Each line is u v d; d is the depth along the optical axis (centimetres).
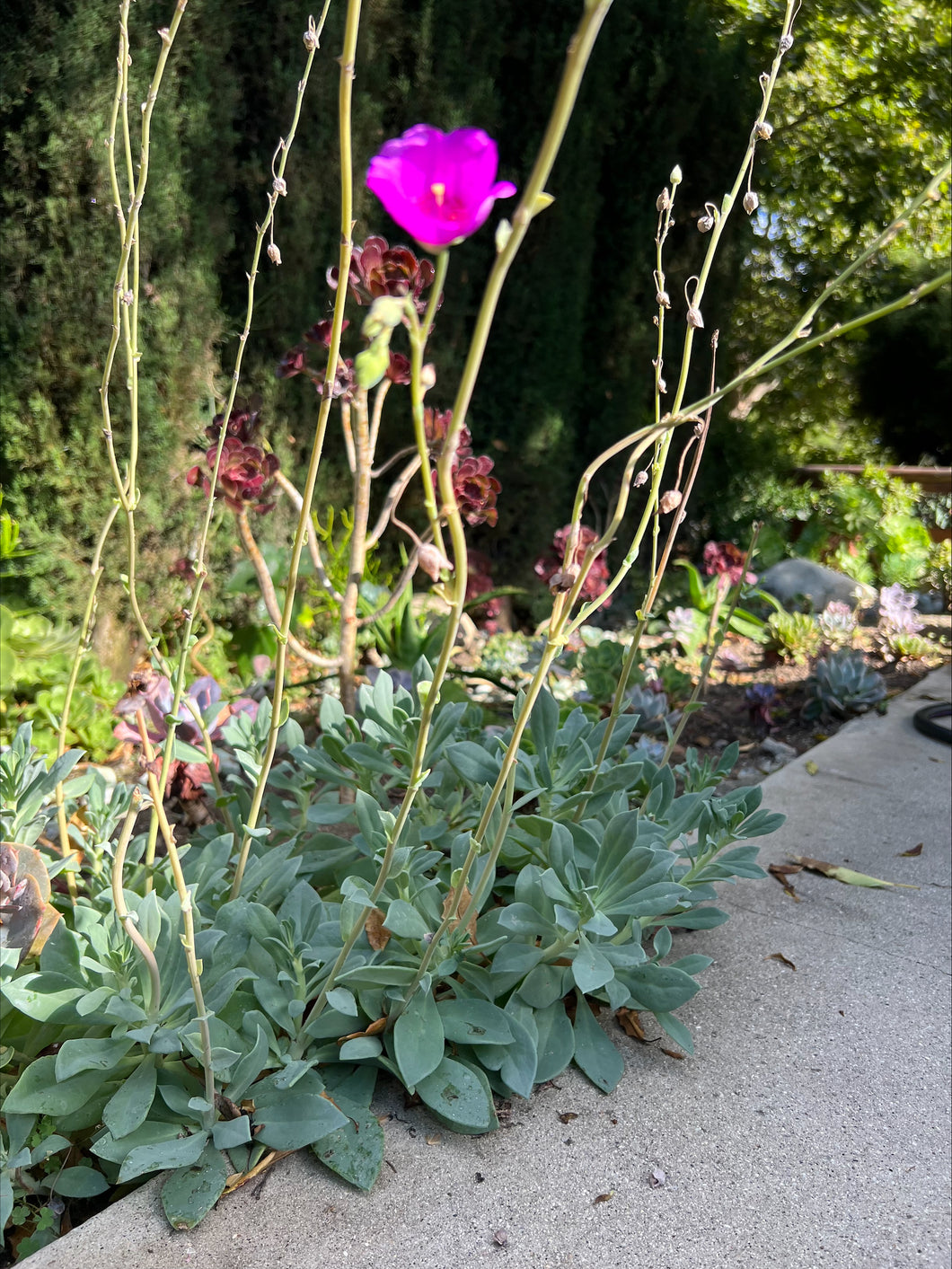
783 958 206
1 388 353
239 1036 156
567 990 174
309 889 177
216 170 391
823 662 395
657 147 562
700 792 210
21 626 342
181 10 130
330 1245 131
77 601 374
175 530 392
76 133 337
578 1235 135
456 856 181
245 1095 149
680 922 190
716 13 754
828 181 905
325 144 418
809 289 948
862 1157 151
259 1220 134
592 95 525
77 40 331
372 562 465
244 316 419
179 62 363
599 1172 146
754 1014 187
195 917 166
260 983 160
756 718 364
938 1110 162
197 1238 131
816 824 277
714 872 194
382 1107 159
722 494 771
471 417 530
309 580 420
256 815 172
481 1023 159
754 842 263
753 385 930
